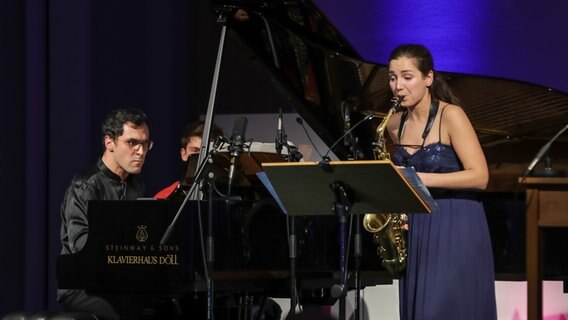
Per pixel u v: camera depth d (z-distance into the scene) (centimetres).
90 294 1019
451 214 946
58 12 1541
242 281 1048
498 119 1170
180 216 989
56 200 1532
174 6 1712
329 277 1059
